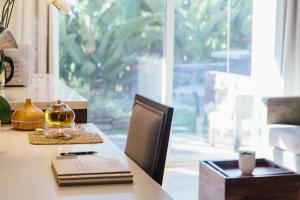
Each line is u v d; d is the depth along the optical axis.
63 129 2.21
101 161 1.61
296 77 5.25
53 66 4.54
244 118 5.49
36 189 1.42
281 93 5.30
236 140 5.50
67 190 1.41
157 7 5.12
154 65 5.20
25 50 3.22
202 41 5.29
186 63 5.27
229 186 3.19
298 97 4.78
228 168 3.56
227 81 5.43
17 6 4.34
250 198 3.23
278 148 4.46
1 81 2.73
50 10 4.47
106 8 5.00
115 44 5.07
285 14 5.23
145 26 5.12
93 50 5.01
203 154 5.41
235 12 5.36
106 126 5.16
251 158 3.33
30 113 2.31
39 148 1.96
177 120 5.32
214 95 5.40
